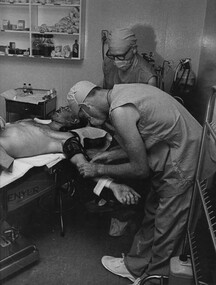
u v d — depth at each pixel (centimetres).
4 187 170
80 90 175
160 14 369
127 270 197
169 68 381
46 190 200
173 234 175
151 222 191
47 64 402
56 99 411
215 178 159
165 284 176
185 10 363
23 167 179
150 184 191
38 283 191
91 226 247
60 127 226
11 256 190
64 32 369
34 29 377
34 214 256
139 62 274
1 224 192
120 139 176
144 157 163
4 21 384
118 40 257
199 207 167
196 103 357
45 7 383
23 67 407
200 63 364
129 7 371
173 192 171
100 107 174
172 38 374
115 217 222
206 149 158
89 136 215
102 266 207
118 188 185
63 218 253
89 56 394
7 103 363
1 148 179
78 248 223
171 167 170
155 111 159
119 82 287
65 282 193
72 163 199
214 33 311
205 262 156
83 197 245
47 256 213
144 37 378
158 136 164
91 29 383
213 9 324
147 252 193
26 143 193
